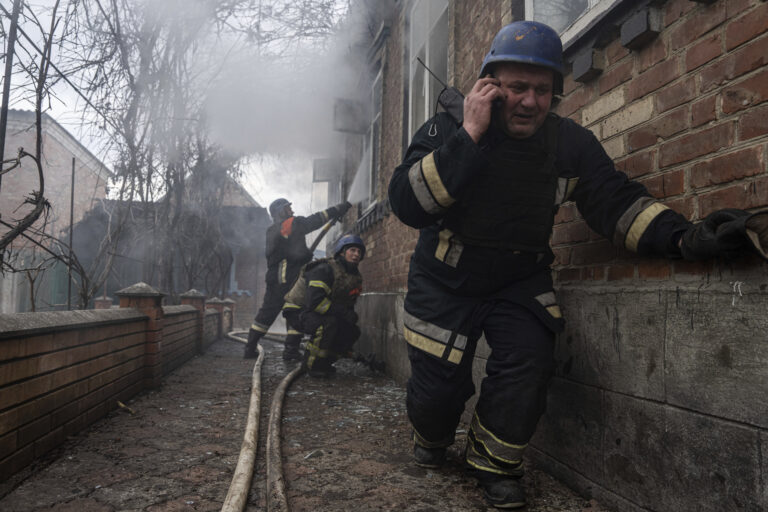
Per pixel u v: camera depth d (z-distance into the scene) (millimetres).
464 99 1863
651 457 1731
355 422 3285
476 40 3658
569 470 2189
